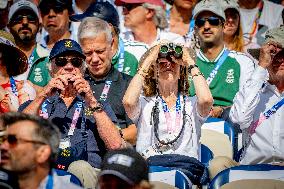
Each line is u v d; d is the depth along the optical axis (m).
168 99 26.89
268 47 28.31
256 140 27.56
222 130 28.48
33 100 27.16
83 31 29.73
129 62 33.59
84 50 29.61
